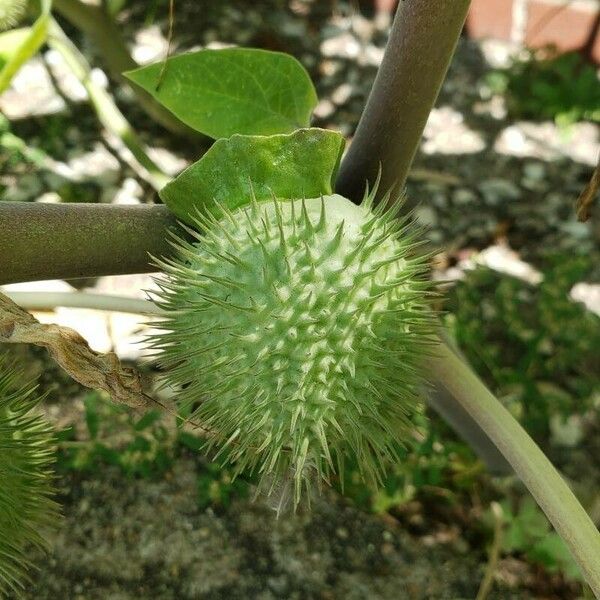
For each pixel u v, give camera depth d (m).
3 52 0.21
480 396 0.15
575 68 0.36
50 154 0.32
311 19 0.38
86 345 0.13
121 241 0.13
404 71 0.13
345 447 0.14
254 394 0.12
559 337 0.28
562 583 0.23
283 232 0.12
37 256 0.13
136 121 0.33
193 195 0.13
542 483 0.14
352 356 0.12
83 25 0.28
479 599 0.22
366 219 0.13
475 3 0.37
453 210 0.32
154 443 0.24
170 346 0.13
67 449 0.24
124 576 0.22
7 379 0.15
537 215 0.32
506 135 0.34
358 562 0.23
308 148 0.12
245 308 0.12
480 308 0.29
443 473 0.25
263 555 0.23
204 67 0.15
